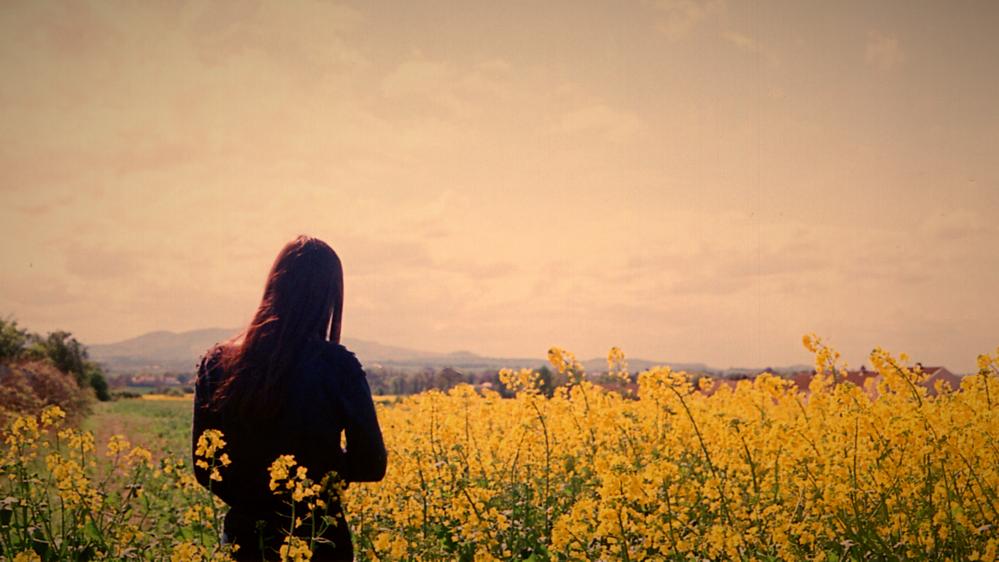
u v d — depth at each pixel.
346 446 3.50
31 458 5.77
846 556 5.20
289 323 3.44
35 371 26.23
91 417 38.22
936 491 5.29
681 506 4.91
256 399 3.37
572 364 8.14
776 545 4.98
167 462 6.14
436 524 5.79
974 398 6.88
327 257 3.59
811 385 8.42
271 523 3.51
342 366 3.48
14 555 5.21
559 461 6.99
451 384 8.90
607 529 4.53
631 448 6.50
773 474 5.92
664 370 6.46
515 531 5.87
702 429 6.54
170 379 121.69
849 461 5.65
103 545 5.50
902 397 6.65
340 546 3.52
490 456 7.23
